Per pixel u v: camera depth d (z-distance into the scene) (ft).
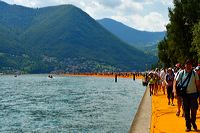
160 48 275.59
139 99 172.14
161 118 61.16
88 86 340.59
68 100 189.26
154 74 121.49
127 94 211.00
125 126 87.10
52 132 87.30
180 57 166.71
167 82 82.58
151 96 115.14
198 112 68.44
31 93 264.93
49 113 131.54
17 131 92.12
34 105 169.48
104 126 88.94
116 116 108.78
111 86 321.11
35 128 95.45
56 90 294.66
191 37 162.20
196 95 46.50
